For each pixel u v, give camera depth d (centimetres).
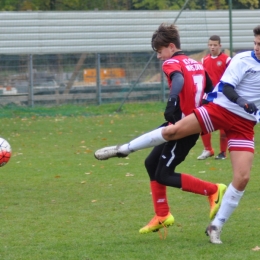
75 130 4778
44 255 1506
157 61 7112
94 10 7225
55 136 4397
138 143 1563
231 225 1780
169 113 1513
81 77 6975
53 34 6950
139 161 3158
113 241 1638
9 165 3084
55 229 1794
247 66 1505
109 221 1886
